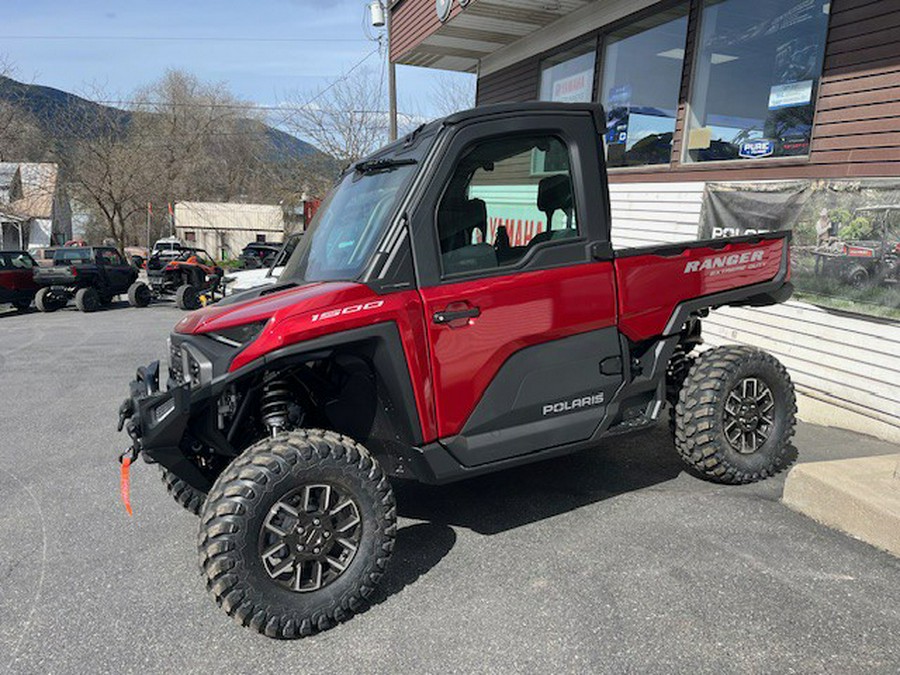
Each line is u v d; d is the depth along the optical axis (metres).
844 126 5.20
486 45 10.51
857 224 5.04
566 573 2.96
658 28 7.48
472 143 2.91
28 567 3.22
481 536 3.36
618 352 3.33
